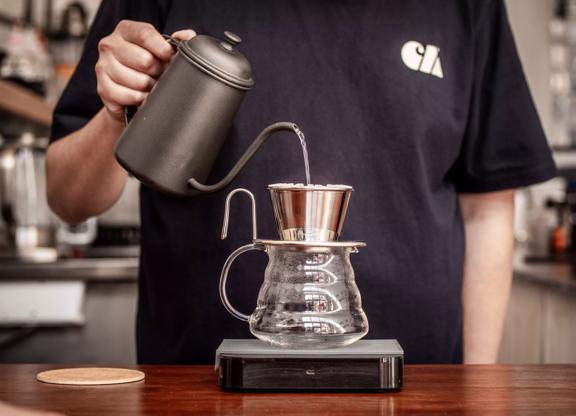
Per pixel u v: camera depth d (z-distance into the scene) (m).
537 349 3.02
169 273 1.40
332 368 1.03
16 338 2.77
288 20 1.40
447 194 1.50
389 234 1.40
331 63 1.40
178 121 1.13
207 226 1.38
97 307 2.93
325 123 1.39
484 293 1.58
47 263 2.89
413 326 1.42
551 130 4.56
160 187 1.14
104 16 1.50
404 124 1.40
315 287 1.05
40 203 3.57
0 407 0.82
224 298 1.10
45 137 3.79
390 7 1.42
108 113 1.33
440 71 1.45
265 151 1.38
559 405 0.96
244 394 1.01
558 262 3.67
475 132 1.52
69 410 0.92
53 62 3.98
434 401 0.98
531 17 4.54
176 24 1.41
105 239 3.61
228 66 1.13
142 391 1.02
